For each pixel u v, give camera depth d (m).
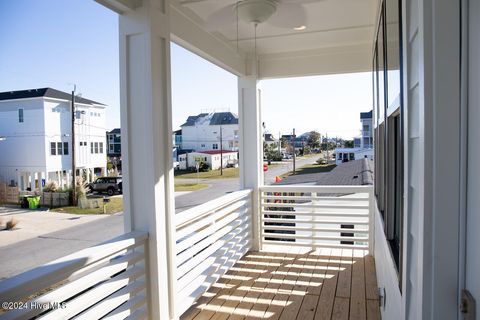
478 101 0.73
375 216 3.90
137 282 2.37
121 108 2.44
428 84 0.86
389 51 1.95
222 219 3.86
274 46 4.43
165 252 2.53
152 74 2.38
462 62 0.81
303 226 5.12
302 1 2.76
